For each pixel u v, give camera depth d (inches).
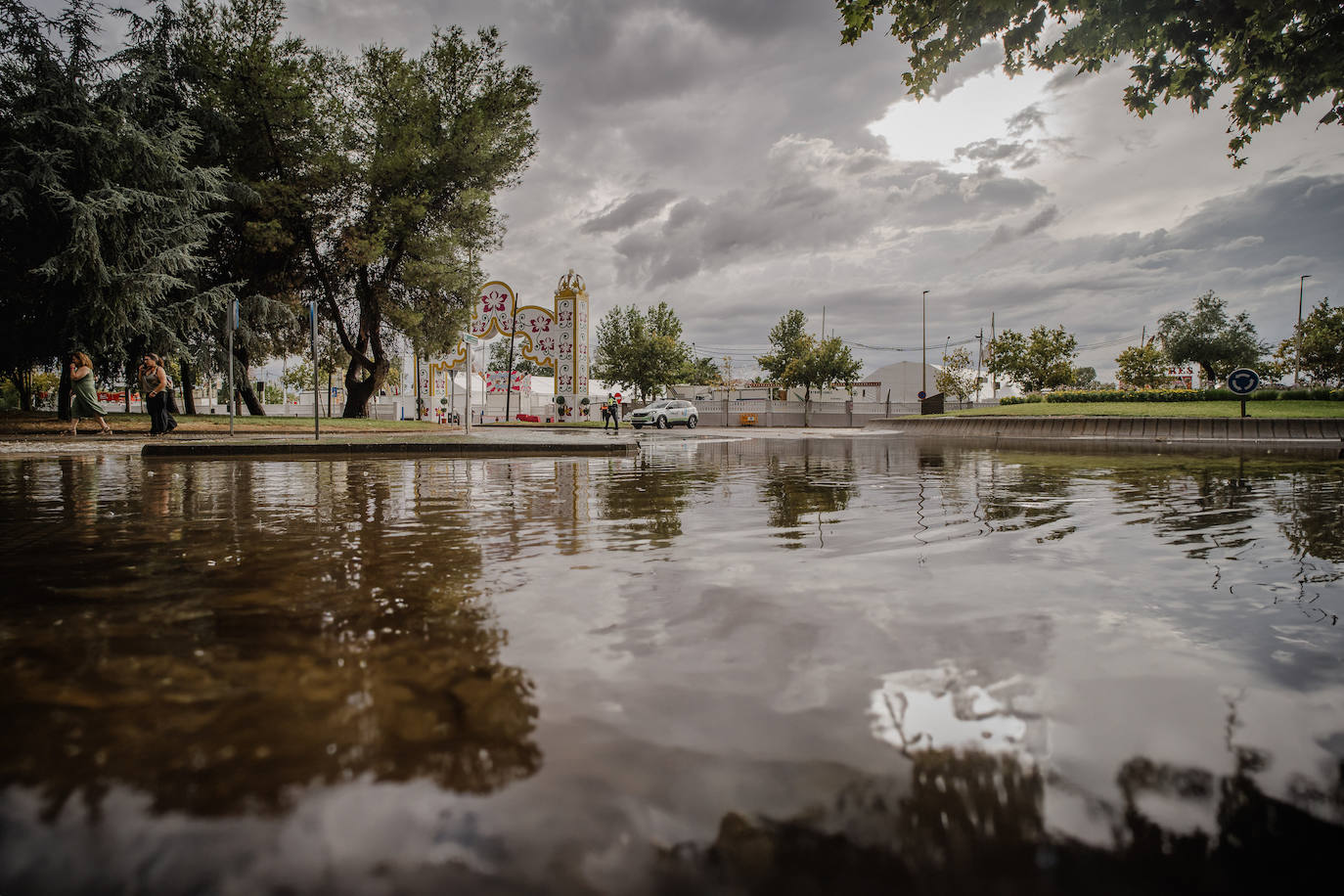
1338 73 170.6
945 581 98.0
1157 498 201.8
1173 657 66.7
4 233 609.9
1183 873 35.7
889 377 2866.6
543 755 46.7
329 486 231.6
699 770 45.0
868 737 49.8
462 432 748.6
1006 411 1031.6
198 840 36.9
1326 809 41.2
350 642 69.8
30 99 605.6
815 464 358.0
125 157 621.6
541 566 107.1
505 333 1469.0
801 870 35.5
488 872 34.9
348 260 868.0
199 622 76.1
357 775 43.8
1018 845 37.8
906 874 35.3
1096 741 49.5
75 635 71.1
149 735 48.8
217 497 199.8
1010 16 171.9
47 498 195.0
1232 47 173.9
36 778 42.8
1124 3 159.2
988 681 60.6
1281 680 61.2
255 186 797.9
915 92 190.2
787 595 90.0
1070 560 113.6
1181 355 1779.0
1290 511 173.8
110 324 613.9
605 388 1833.2
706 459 401.1
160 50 756.6
